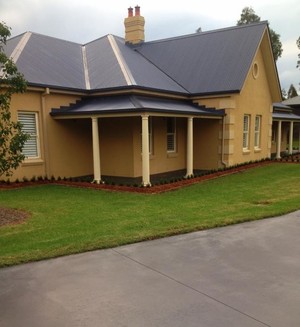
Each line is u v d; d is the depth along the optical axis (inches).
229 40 677.9
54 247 212.5
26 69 494.6
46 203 353.4
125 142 528.7
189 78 636.1
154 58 708.7
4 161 287.3
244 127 691.4
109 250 210.7
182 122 634.8
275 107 896.3
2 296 153.6
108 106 474.6
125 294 155.3
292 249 210.5
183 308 142.9
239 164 648.4
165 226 257.9
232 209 315.0
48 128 499.5
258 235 237.9
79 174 552.1
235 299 149.9
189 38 730.8
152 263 190.7
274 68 727.1
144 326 130.3
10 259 192.9
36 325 130.6
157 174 578.9
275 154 943.7
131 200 367.6
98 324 131.6
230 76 603.8
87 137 561.6
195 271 179.8
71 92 510.9
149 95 531.2
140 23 759.1
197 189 436.8
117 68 560.1
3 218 289.9
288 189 423.5
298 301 147.7
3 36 289.3
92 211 315.9
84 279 170.7
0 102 291.4
